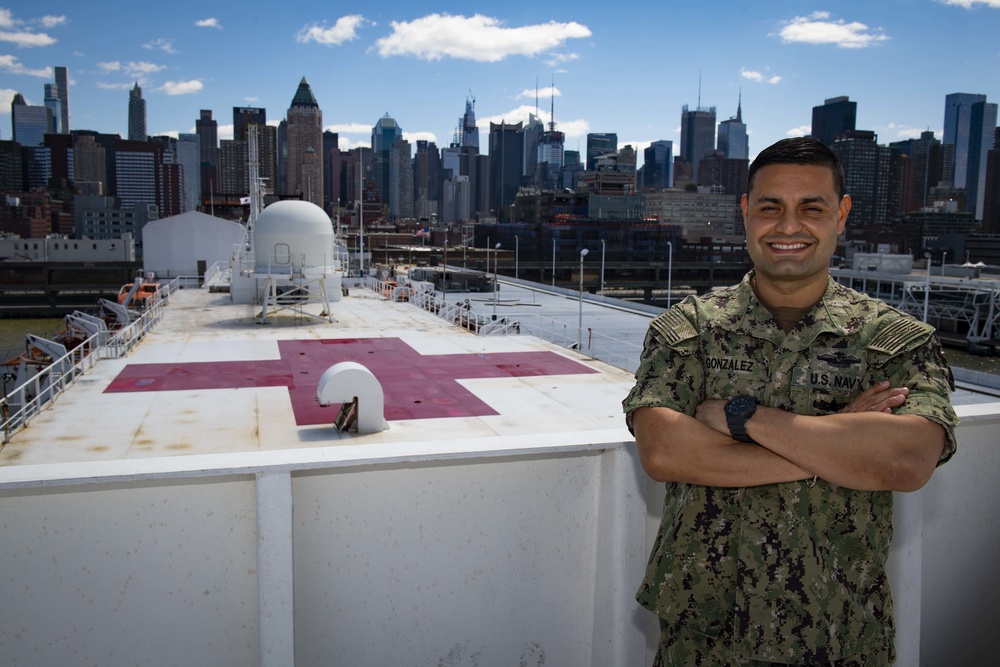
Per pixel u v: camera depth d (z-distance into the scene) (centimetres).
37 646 279
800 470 248
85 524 277
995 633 411
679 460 256
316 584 300
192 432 1834
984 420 378
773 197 262
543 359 2833
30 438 1777
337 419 1861
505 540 321
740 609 256
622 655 328
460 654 322
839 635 252
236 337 3241
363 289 5409
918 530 334
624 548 323
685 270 18725
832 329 265
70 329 4200
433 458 295
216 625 293
